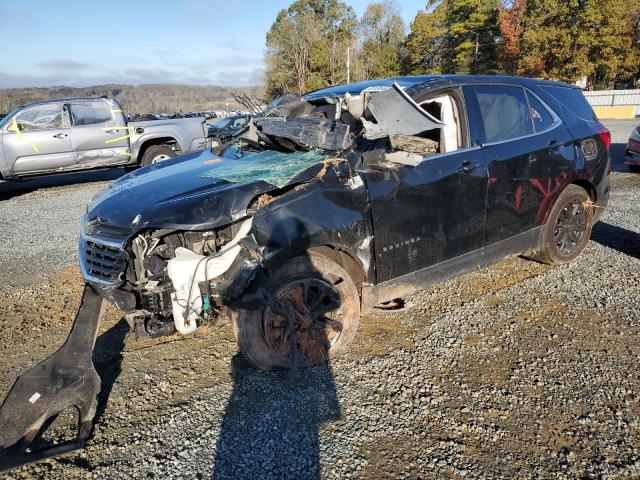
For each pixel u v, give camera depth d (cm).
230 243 291
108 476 237
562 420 264
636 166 971
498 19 3991
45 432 272
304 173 307
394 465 237
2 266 571
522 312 389
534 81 447
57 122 1016
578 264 482
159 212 281
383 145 333
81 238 324
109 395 302
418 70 4897
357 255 319
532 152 410
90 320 302
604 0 3334
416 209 341
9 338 390
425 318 387
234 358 338
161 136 1109
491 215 389
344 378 309
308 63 4622
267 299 294
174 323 291
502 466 234
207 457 246
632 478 224
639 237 563
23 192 1111
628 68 3625
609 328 358
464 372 312
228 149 424
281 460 242
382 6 5219
